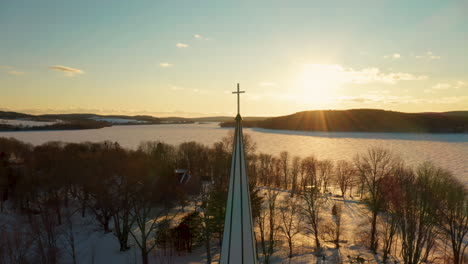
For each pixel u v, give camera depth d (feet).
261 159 460.96
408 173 236.22
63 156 301.84
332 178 409.08
